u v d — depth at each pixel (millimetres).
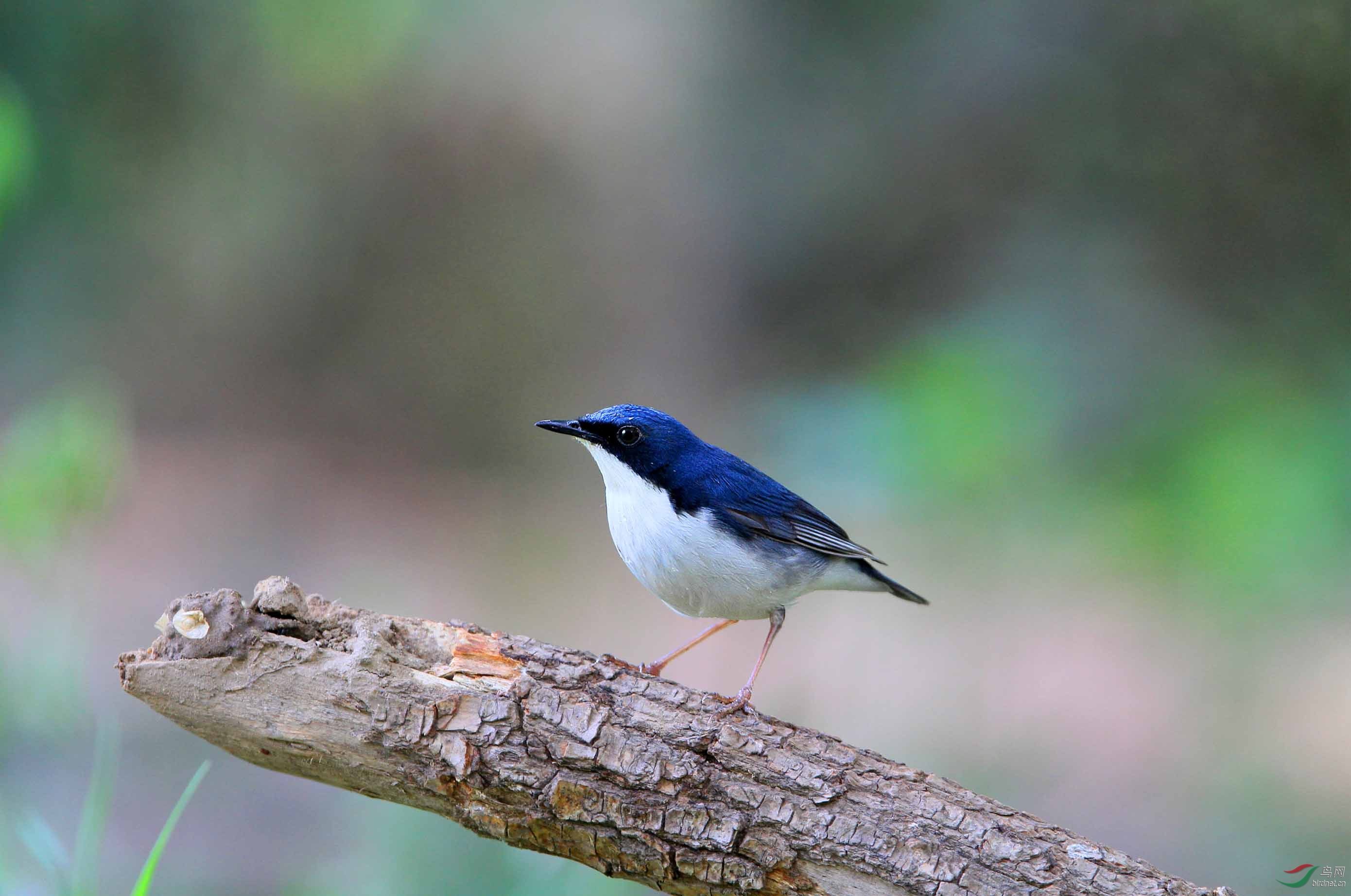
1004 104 15672
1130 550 13547
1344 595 12742
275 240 21297
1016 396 13062
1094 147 14516
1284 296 13633
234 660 5238
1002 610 14586
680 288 20844
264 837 10141
